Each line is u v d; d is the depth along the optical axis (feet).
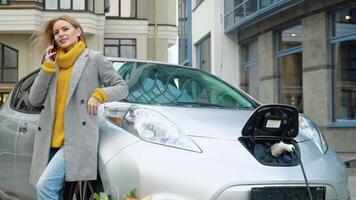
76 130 12.03
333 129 41.57
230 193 11.14
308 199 12.19
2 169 17.02
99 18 94.68
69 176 11.87
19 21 88.48
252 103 16.66
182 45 90.22
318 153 13.33
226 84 17.51
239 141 12.29
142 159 11.48
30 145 14.96
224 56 61.77
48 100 12.39
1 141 17.19
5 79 91.45
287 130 12.84
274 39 51.03
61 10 91.30
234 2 57.88
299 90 47.19
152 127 12.02
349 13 39.99
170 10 107.76
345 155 38.81
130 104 13.30
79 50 12.44
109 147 12.14
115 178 11.76
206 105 15.28
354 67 39.88
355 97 39.88
